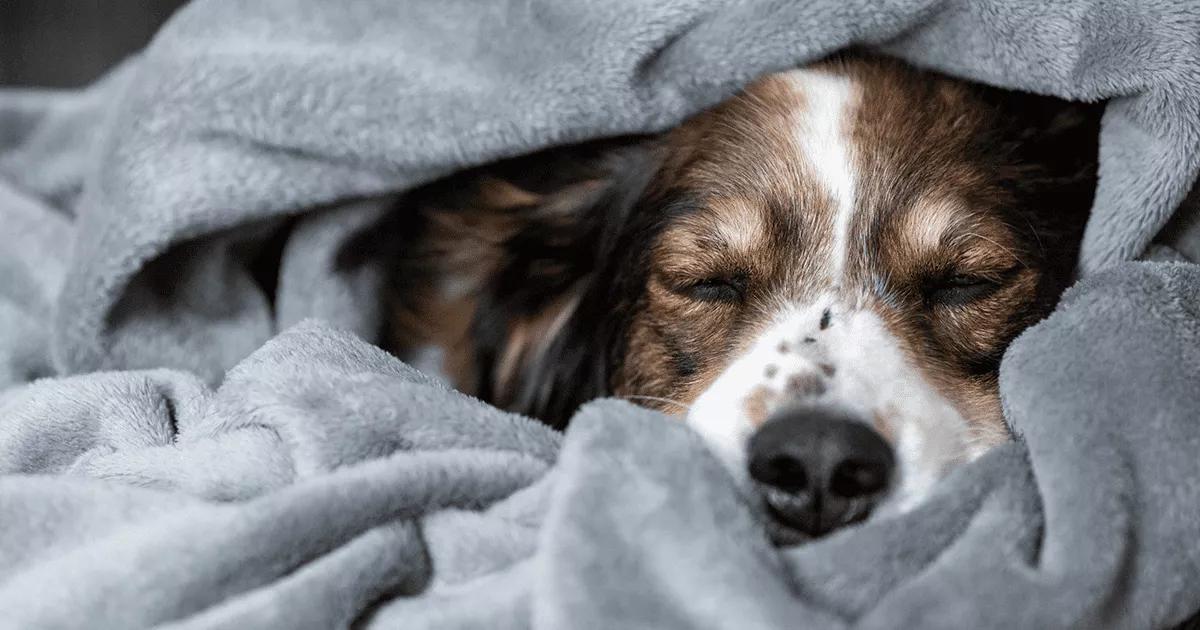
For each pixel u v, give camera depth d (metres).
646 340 0.48
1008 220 0.46
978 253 0.45
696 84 0.45
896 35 0.46
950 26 0.45
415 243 0.53
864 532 0.34
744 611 0.32
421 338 0.54
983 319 0.46
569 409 0.53
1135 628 0.35
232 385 0.39
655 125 0.46
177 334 0.47
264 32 0.46
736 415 0.41
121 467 0.38
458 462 0.36
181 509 0.35
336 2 0.46
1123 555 0.34
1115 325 0.38
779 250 0.46
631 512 0.33
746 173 0.47
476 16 0.45
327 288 0.49
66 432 0.40
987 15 0.44
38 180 0.57
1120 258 0.44
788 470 0.40
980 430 0.43
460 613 0.34
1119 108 0.44
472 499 0.37
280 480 0.37
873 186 0.46
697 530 0.33
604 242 0.51
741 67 0.45
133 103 0.47
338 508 0.35
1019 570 0.34
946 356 0.45
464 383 0.54
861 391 0.42
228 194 0.45
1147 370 0.37
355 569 0.34
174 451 0.38
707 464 0.35
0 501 0.36
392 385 0.38
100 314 0.46
